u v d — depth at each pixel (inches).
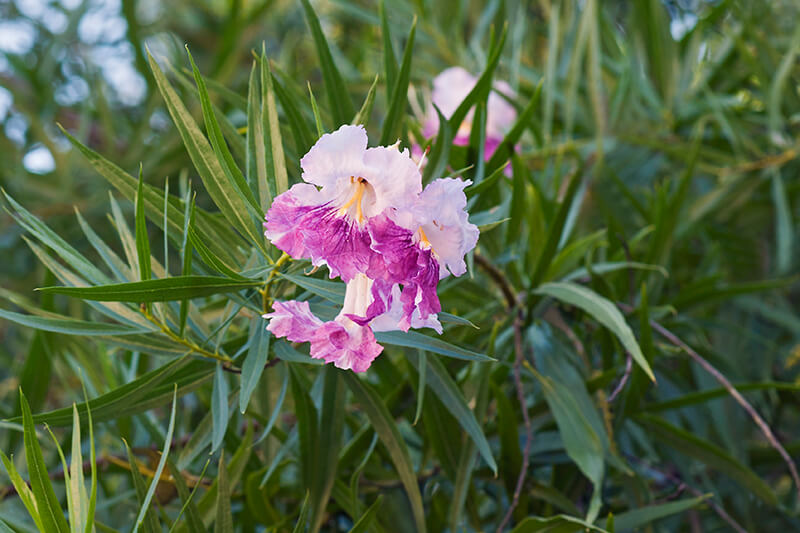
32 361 28.3
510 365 26.8
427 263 20.4
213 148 21.7
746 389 28.1
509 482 27.4
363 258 20.3
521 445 28.0
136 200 21.9
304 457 25.8
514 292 28.6
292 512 28.1
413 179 20.2
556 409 26.4
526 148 38.4
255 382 22.2
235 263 23.2
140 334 23.5
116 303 23.3
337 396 25.5
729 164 38.6
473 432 24.3
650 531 28.9
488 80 24.6
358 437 26.6
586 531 24.9
